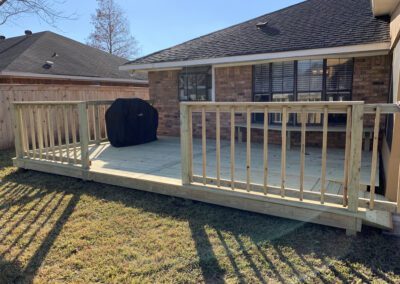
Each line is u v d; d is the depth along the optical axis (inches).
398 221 113.0
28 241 121.8
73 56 523.8
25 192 178.9
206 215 138.4
